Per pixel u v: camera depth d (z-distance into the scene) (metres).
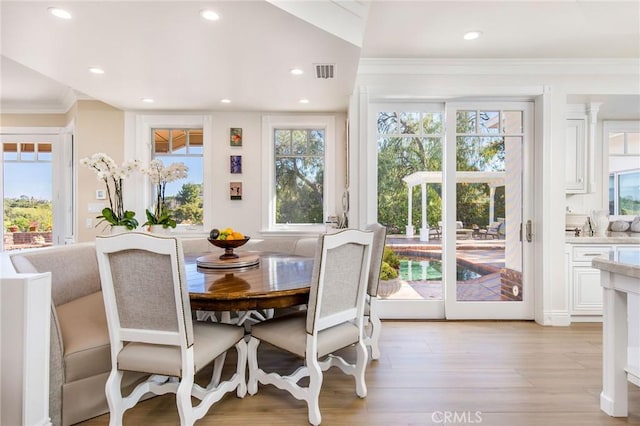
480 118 3.41
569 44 2.90
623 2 2.26
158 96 3.30
